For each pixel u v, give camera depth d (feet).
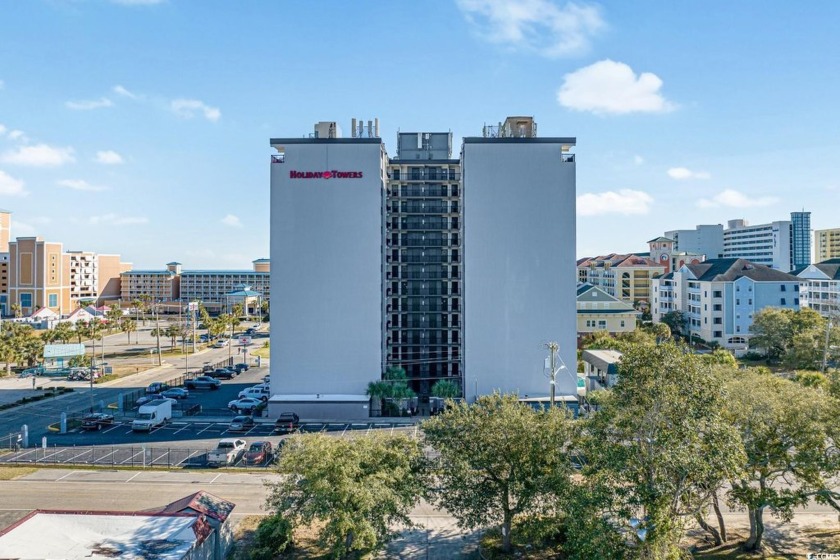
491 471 108.47
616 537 87.76
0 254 643.04
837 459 102.17
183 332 432.66
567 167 229.04
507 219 229.25
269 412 222.48
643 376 88.84
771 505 104.68
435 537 122.52
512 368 229.66
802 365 285.64
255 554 108.68
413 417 224.12
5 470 162.30
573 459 114.93
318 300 228.84
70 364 318.45
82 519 106.52
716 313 386.11
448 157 279.28
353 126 255.70
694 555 112.68
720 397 89.35
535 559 110.52
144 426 204.74
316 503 100.17
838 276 485.56
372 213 228.22
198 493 119.65
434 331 261.03
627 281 531.09
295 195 228.02
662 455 85.40
